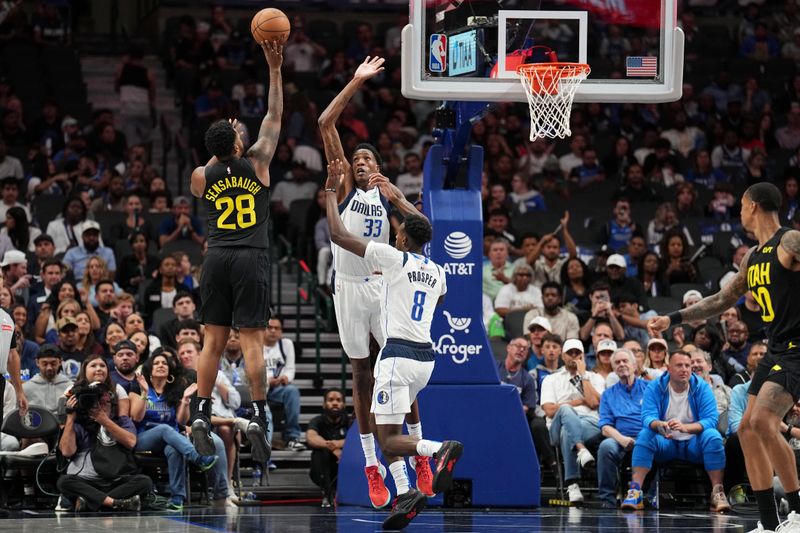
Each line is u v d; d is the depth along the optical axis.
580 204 16.17
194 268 13.09
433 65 8.62
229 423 10.27
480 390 9.48
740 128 18.45
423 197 9.80
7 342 8.69
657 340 11.02
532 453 9.51
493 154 17.25
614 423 10.21
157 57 21.23
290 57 19.94
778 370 6.66
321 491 10.54
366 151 8.29
